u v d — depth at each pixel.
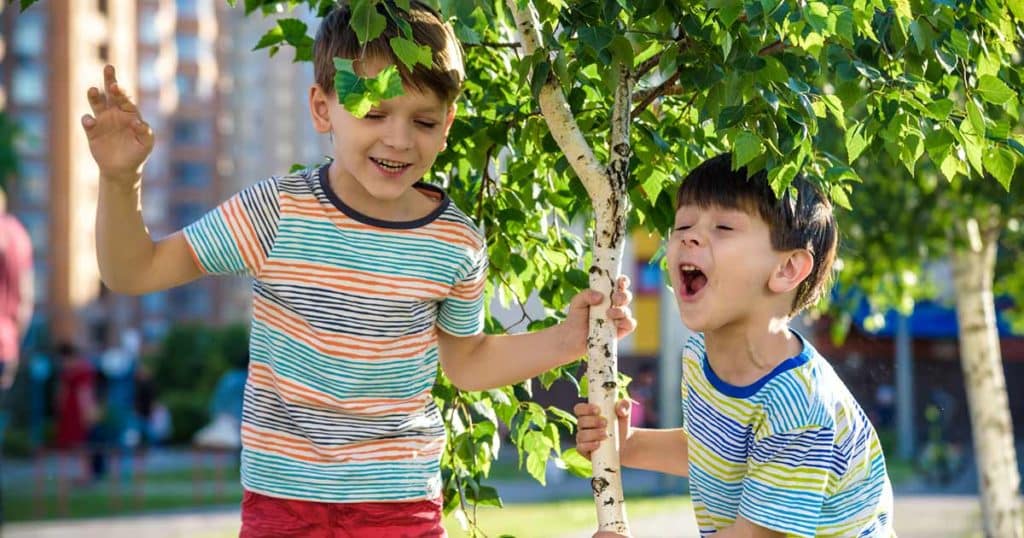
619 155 3.23
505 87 3.97
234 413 20.38
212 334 30.00
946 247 8.76
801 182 3.18
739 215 3.05
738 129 2.95
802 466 3.03
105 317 43.72
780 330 3.16
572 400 11.71
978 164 3.11
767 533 3.04
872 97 3.15
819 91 3.17
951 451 17.78
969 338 8.62
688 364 3.30
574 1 3.17
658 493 14.88
